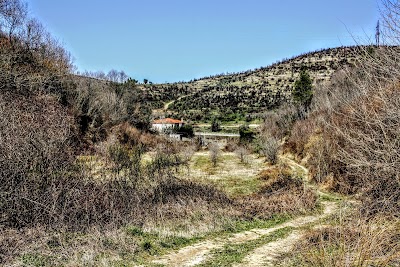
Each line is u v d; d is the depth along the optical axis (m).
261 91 103.56
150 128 51.97
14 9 29.36
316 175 21.83
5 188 10.55
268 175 23.91
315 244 9.45
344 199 16.20
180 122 73.62
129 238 10.46
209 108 94.62
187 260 9.48
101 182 13.49
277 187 20.12
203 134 62.81
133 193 13.84
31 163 11.65
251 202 16.58
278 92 96.94
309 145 27.48
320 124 26.56
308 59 126.12
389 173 9.88
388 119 8.29
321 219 13.82
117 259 9.05
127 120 42.97
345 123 11.19
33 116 13.77
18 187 10.68
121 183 14.19
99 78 52.53
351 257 6.75
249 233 12.46
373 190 11.22
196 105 99.06
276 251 10.21
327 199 17.38
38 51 31.11
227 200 16.41
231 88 115.19
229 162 32.88
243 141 45.59
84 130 28.58
